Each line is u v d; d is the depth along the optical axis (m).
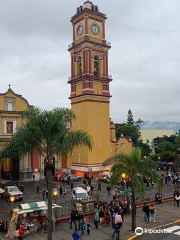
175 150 74.75
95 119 53.50
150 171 22.89
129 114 113.00
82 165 52.88
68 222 24.98
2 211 27.72
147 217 25.20
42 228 23.05
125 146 62.81
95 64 55.91
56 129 20.88
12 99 48.56
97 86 54.47
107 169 52.88
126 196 30.56
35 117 20.80
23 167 48.19
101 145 53.75
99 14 55.34
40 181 47.69
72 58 57.16
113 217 23.38
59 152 20.97
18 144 20.38
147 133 139.88
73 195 32.00
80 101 54.34
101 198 34.12
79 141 21.89
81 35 55.19
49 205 19.89
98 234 21.95
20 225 20.58
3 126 47.31
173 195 33.75
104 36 56.47
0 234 22.06
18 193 33.06
